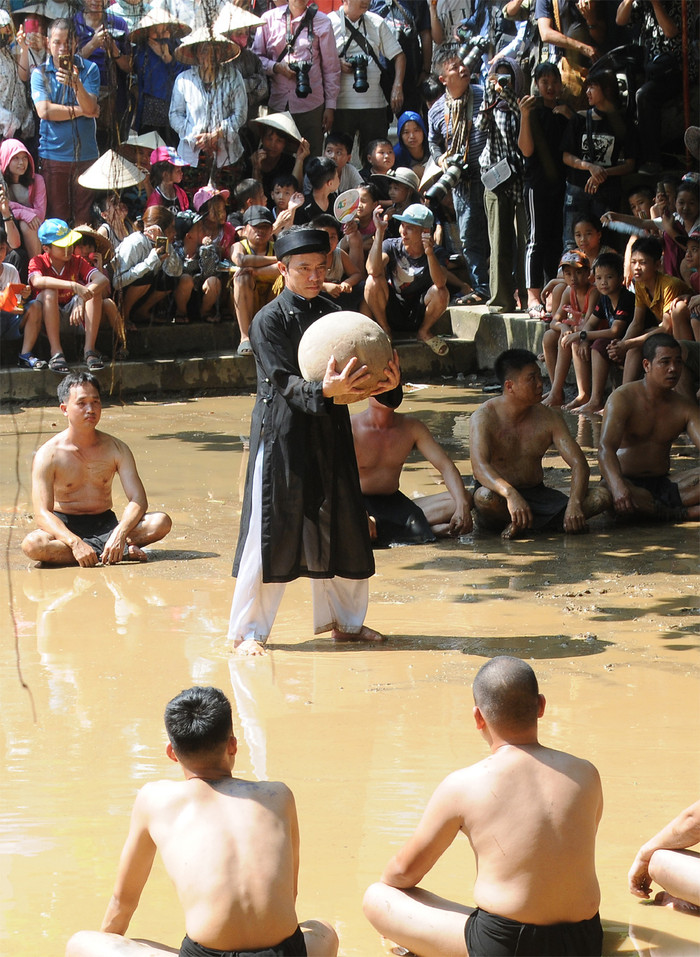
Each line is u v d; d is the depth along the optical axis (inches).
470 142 1035.3
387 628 466.3
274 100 1030.4
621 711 375.2
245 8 901.2
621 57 956.6
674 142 1037.2
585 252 877.8
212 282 1002.1
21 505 655.8
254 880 230.5
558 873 237.9
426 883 280.7
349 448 444.5
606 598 495.2
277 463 434.9
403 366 1031.6
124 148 903.1
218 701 248.8
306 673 418.3
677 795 319.3
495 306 1038.4
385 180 1043.3
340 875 282.4
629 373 807.1
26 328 938.7
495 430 601.0
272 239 986.1
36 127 862.5
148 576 539.8
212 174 975.6
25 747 356.5
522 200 1006.4
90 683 409.1
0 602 502.6
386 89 1098.7
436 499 603.2
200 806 240.5
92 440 567.8
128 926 262.7
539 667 416.5
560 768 247.0
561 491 655.8
